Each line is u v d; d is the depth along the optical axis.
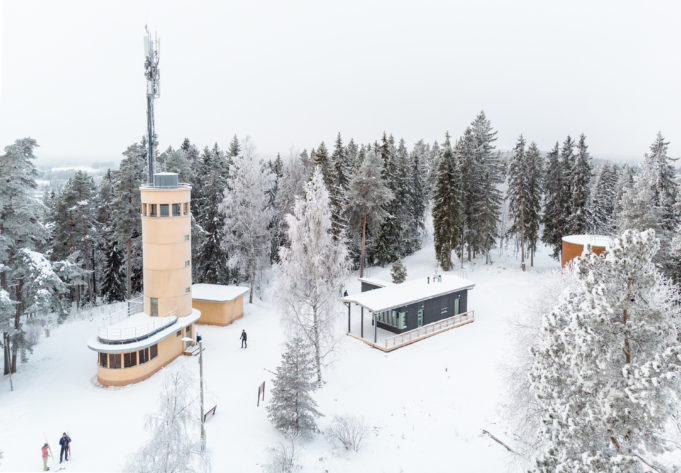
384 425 20.89
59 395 23.44
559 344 12.33
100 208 48.41
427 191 68.81
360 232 47.28
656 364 9.50
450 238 46.25
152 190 28.30
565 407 11.19
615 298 10.98
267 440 19.05
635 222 36.16
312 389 19.80
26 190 26.16
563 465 10.51
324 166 47.78
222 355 28.89
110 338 24.64
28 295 25.64
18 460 17.66
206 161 53.56
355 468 17.83
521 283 43.38
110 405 22.30
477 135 57.03
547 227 50.06
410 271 49.41
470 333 32.75
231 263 40.22
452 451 18.83
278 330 33.97
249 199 40.97
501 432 19.91
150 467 12.86
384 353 29.27
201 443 17.08
